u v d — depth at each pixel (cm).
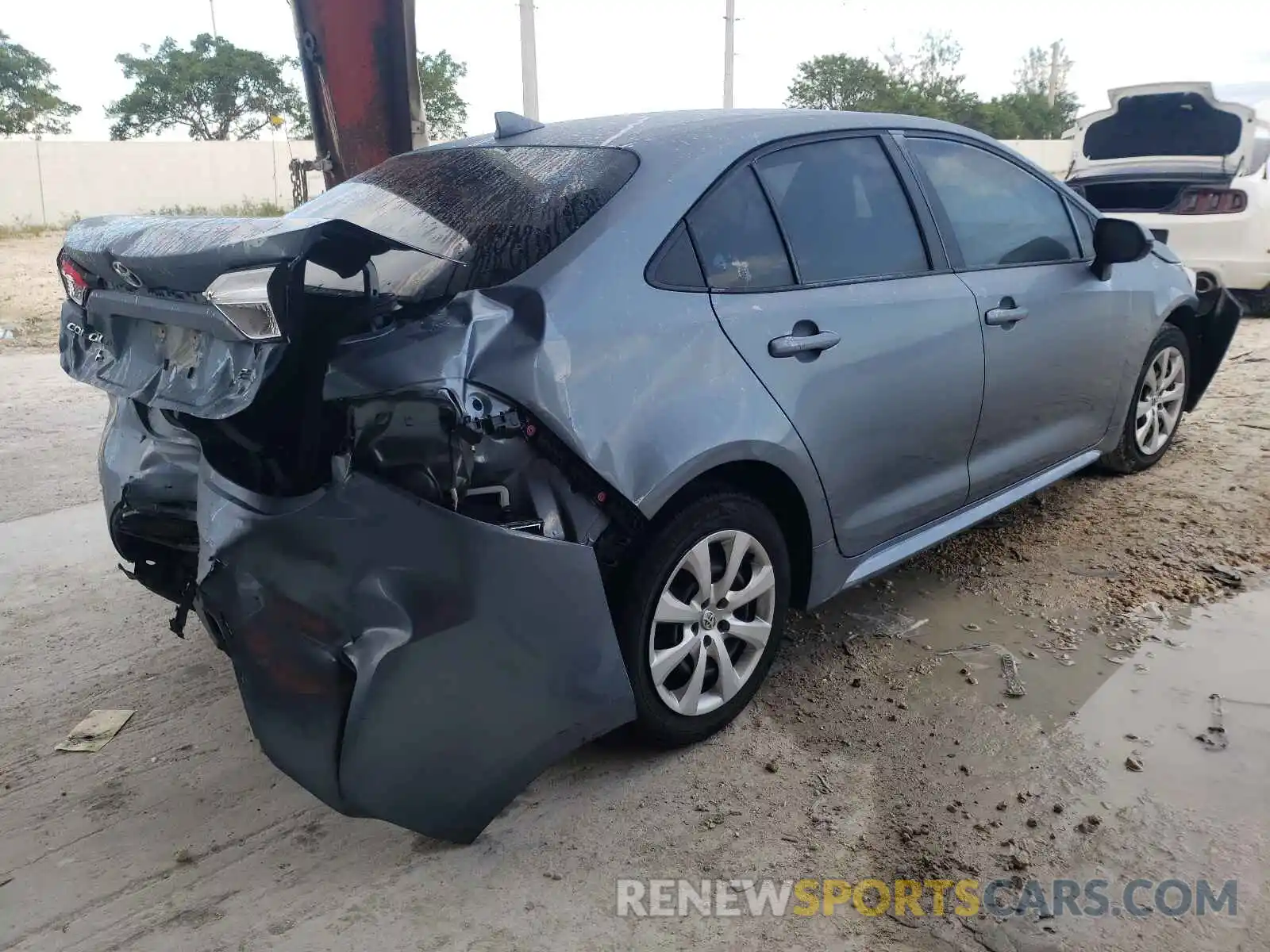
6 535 452
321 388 209
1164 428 482
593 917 221
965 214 348
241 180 3020
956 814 249
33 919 225
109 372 249
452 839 231
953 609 356
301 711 217
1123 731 278
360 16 541
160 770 280
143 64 4200
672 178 266
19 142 2670
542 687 229
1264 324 816
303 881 235
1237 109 750
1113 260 388
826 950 210
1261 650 316
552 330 227
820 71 3791
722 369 258
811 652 332
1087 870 228
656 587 254
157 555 294
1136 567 379
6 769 282
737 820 251
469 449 214
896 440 312
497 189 281
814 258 292
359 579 212
